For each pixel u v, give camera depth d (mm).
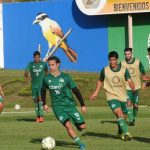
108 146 36625
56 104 34938
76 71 101500
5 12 107438
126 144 37531
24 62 106750
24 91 86000
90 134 43688
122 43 101125
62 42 104062
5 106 82000
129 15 96938
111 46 101688
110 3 97688
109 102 39906
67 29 103875
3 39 107750
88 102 81812
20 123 54250
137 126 48906
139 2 96062
